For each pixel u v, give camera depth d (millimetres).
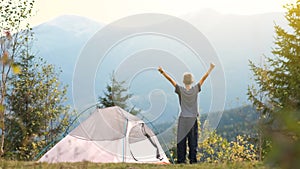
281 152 627
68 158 7742
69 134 8078
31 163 5367
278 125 680
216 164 5488
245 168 5047
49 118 19953
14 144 18078
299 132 642
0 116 1925
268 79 14844
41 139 19438
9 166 5039
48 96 20453
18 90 19469
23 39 18625
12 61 1647
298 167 611
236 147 13906
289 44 15531
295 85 14023
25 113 19375
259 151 13508
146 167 5129
